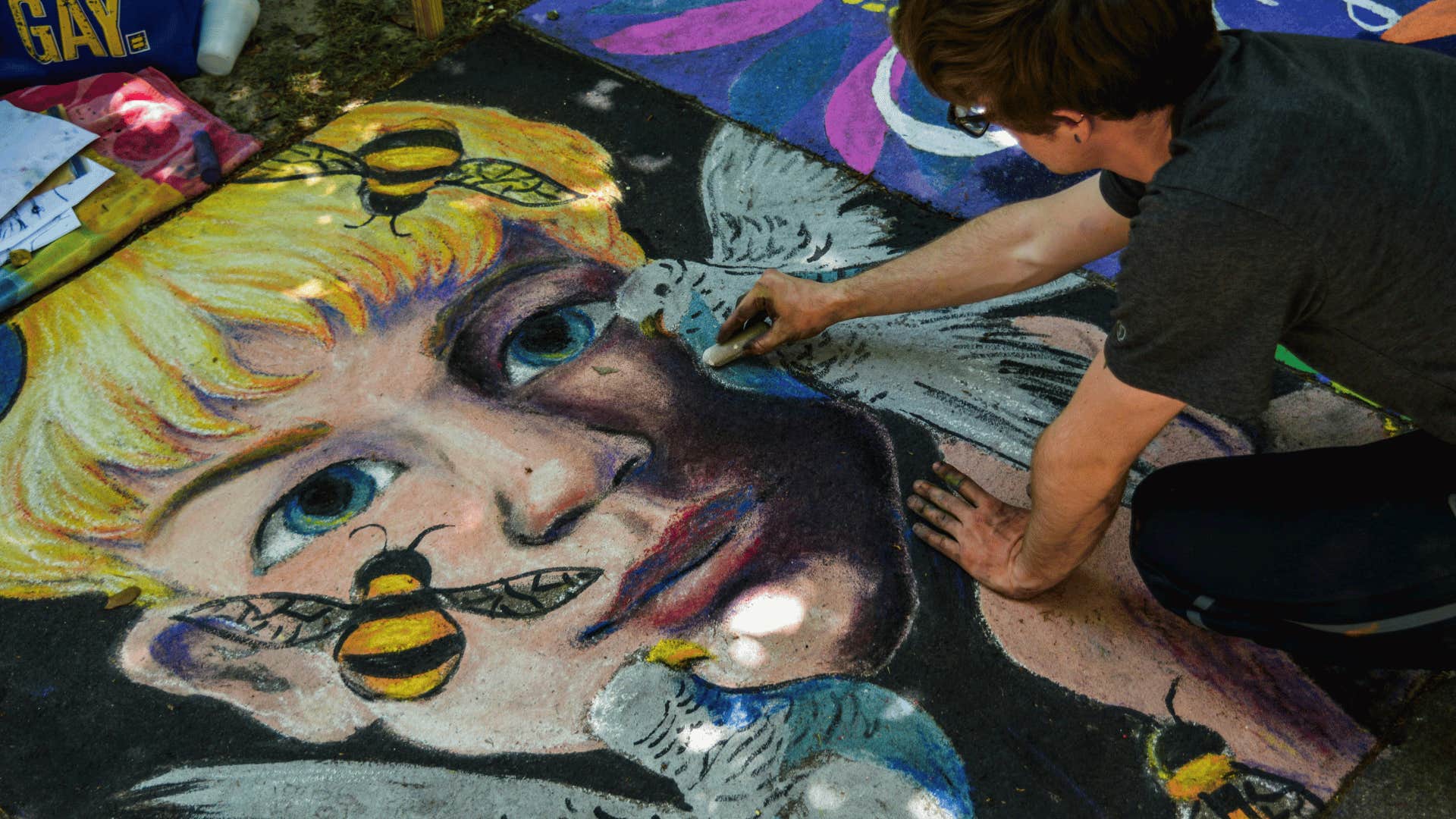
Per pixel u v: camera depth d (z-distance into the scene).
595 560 2.02
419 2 3.07
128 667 1.91
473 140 2.86
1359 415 2.19
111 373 2.34
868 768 1.76
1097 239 1.93
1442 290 1.24
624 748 1.79
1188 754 1.76
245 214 2.68
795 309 2.22
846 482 2.12
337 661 1.91
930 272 2.14
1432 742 1.75
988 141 2.79
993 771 1.75
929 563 2.00
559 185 2.74
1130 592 1.95
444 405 2.27
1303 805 1.70
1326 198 1.17
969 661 1.88
